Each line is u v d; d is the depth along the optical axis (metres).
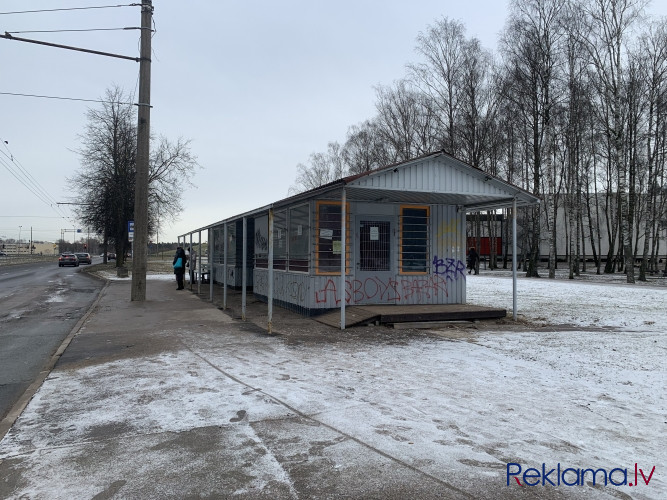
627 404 5.21
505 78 27.88
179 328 10.02
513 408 5.02
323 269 11.49
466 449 3.96
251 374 6.30
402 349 7.99
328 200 11.53
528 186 32.03
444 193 10.22
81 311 13.40
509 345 8.33
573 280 25.14
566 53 25.81
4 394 5.71
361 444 4.04
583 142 30.56
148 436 4.22
